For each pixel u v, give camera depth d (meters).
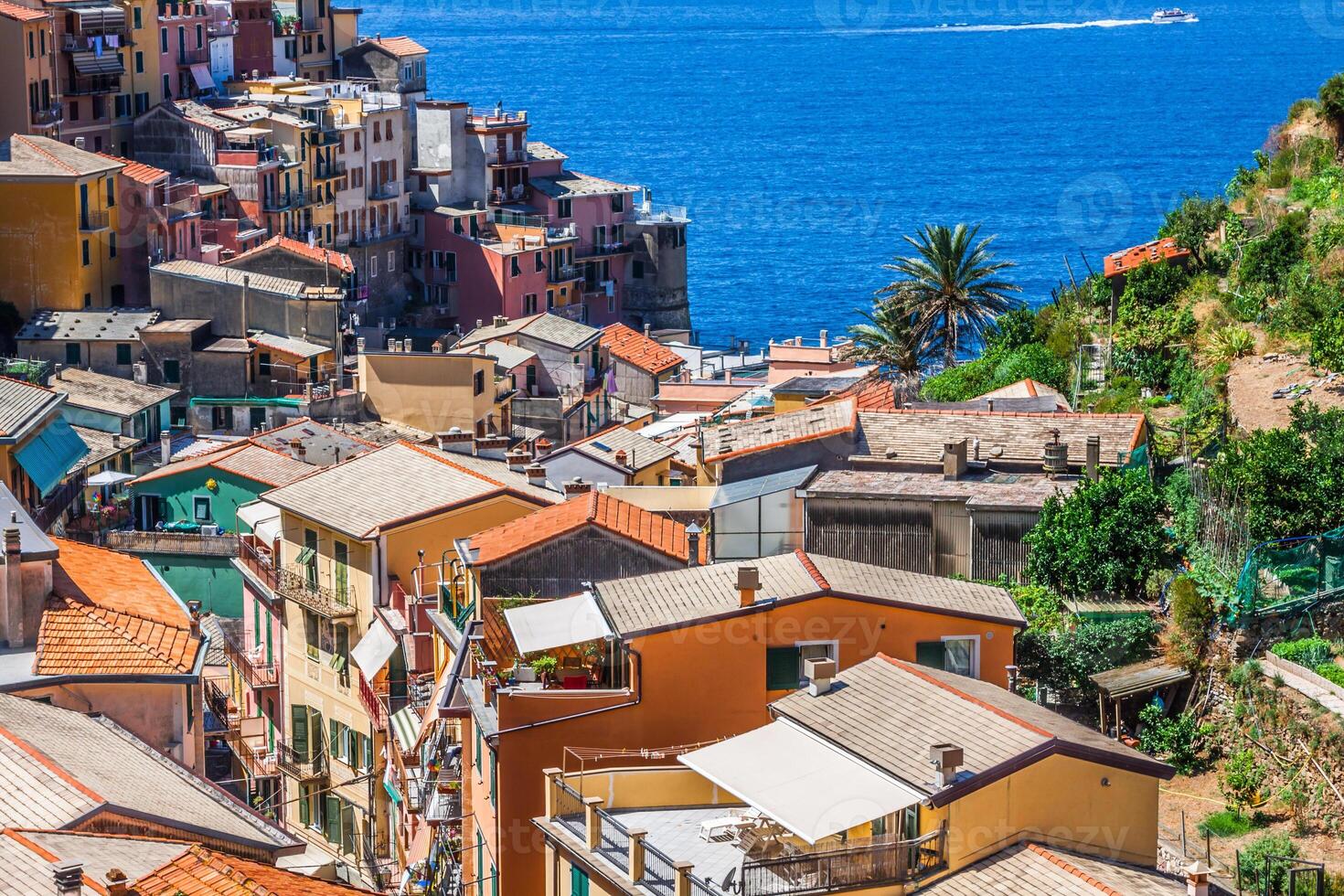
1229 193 129.12
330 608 85.50
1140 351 104.38
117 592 70.06
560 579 69.19
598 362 175.88
